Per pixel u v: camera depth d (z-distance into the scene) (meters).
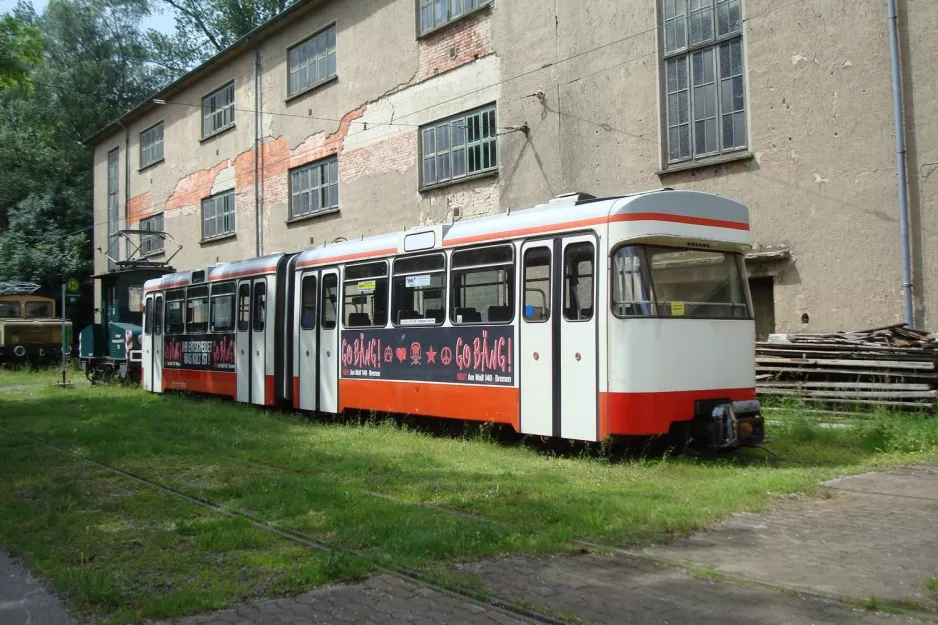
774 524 6.53
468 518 6.83
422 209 21.27
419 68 21.30
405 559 5.70
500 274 10.80
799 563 5.49
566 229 9.91
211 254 30.69
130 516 7.40
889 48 12.51
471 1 19.80
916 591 4.86
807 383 12.40
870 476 8.32
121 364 23.39
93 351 24.86
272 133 27.20
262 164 27.75
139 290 24.45
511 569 5.50
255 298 16.34
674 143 15.45
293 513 7.25
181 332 19.41
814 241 13.37
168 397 18.81
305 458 10.16
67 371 30.38
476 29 19.56
